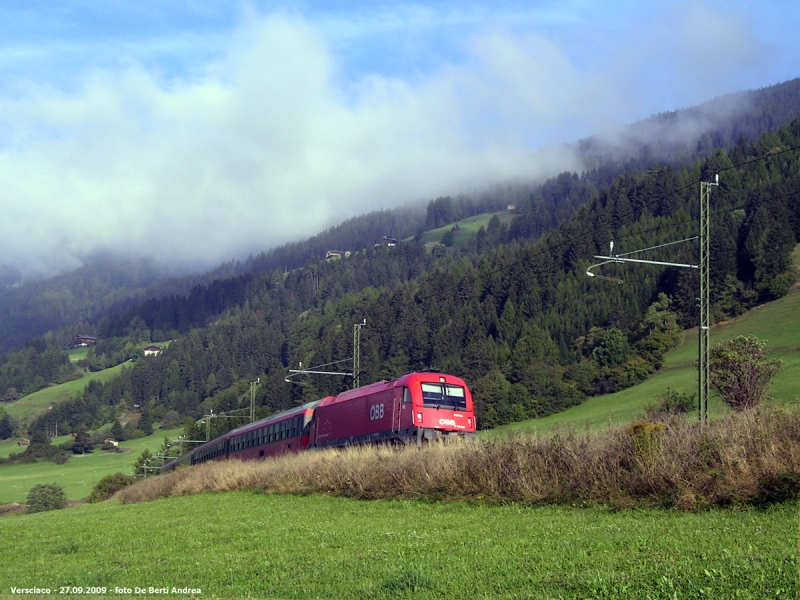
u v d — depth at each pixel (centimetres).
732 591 845
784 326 7256
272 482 2948
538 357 7631
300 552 1495
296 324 16725
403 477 2250
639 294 8900
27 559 1812
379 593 1061
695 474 1541
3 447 15600
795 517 1262
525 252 11525
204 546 1727
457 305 10088
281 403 9975
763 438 1502
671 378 7006
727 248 8706
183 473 3919
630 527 1374
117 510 3102
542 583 1004
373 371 9231
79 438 14375
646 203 12406
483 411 7081
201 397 16888
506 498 1872
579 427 2069
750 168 12038
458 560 1227
